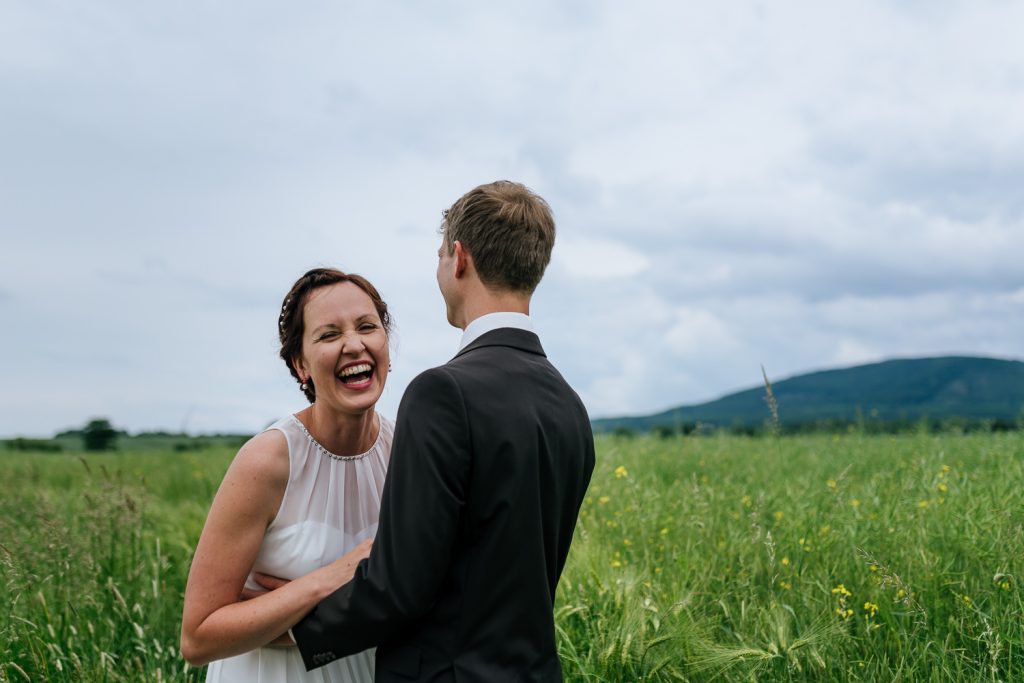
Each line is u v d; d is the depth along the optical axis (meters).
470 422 1.86
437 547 1.80
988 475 6.06
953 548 4.46
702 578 4.35
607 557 4.61
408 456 1.85
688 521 5.34
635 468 8.00
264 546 2.35
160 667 3.98
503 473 1.87
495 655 1.87
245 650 2.10
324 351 2.24
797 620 3.83
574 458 2.10
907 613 3.66
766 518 5.51
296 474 2.33
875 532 4.77
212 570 2.21
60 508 6.47
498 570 1.87
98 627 4.37
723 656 3.31
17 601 4.14
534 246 2.12
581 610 3.87
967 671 3.35
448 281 2.21
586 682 3.28
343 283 2.34
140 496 6.33
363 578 1.87
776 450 9.52
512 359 2.03
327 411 2.37
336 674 2.46
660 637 3.35
